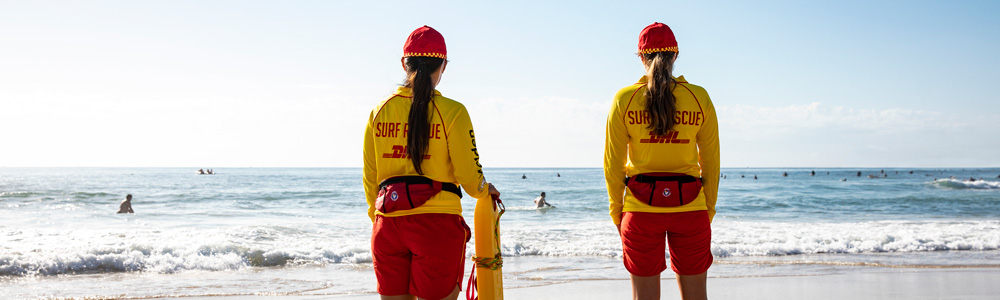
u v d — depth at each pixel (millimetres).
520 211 21453
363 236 11344
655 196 2641
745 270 7703
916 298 5789
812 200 27875
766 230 12664
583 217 18719
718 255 9367
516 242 10297
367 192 2566
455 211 2406
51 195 27641
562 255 9359
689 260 2744
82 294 5988
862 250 9750
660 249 2760
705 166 2766
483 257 2613
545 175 89500
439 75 2471
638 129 2664
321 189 36844
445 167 2385
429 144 2334
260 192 32312
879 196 30609
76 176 75312
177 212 19703
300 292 6180
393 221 2369
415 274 2389
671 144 2643
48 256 7609
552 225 14680
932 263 8281
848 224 14531
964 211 21906
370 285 6633
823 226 13844
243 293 6109
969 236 10898
